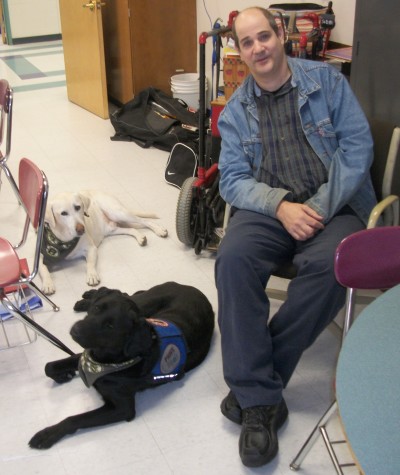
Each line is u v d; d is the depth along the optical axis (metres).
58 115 5.11
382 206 1.88
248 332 1.75
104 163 4.01
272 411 1.77
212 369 2.10
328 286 1.73
